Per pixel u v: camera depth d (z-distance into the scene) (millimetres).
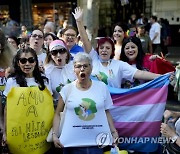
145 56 5168
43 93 3609
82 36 4602
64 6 18094
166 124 3436
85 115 3465
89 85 3549
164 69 5074
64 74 4156
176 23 17469
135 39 4711
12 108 3455
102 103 3502
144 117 4113
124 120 4141
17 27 10641
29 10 11383
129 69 4332
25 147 3500
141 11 18391
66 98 3514
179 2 17266
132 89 4105
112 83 4293
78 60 3465
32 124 3498
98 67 4320
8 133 3436
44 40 5457
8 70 3986
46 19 16875
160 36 12883
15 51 4258
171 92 6844
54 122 3598
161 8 17641
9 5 17797
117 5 18109
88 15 13695
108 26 17906
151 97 4109
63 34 5188
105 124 3516
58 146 3480
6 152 3545
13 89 3488
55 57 4133
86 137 3482
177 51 15203
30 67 3617
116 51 5305
